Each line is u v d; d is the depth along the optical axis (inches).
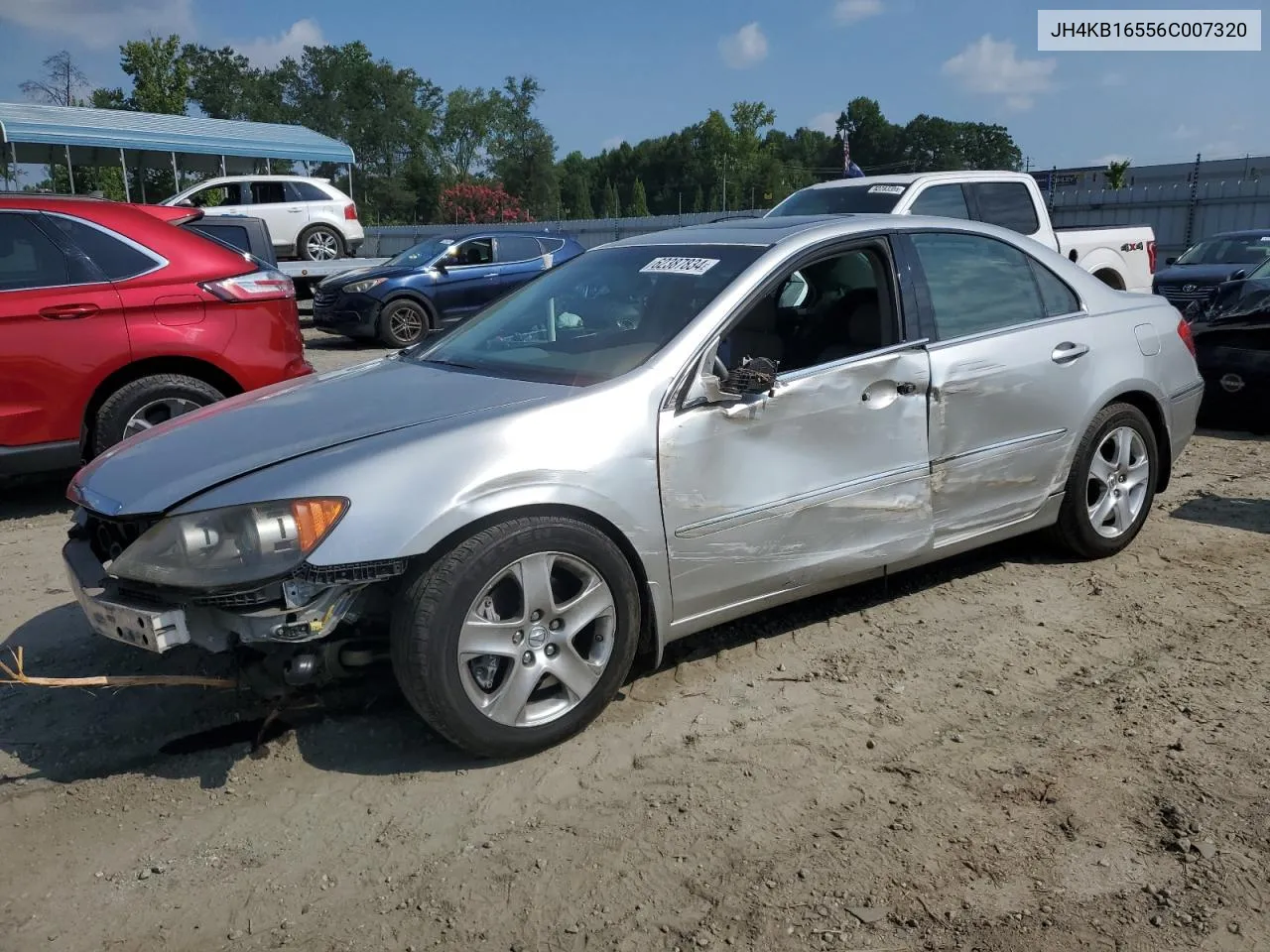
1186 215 886.4
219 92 2763.3
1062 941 95.0
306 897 103.7
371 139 2955.2
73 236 229.8
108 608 118.7
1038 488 176.1
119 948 97.4
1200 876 103.5
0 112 743.7
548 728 126.6
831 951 94.6
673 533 134.0
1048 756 126.4
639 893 102.9
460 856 109.4
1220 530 211.2
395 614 117.8
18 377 220.5
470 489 118.2
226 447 128.4
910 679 147.2
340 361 509.4
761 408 139.4
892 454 153.7
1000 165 4001.0
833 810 116.0
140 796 122.0
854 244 156.0
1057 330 176.6
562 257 610.2
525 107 3206.2
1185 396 199.2
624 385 131.5
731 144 3216.0
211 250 248.5
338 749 130.9
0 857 111.3
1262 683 143.9
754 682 146.9
